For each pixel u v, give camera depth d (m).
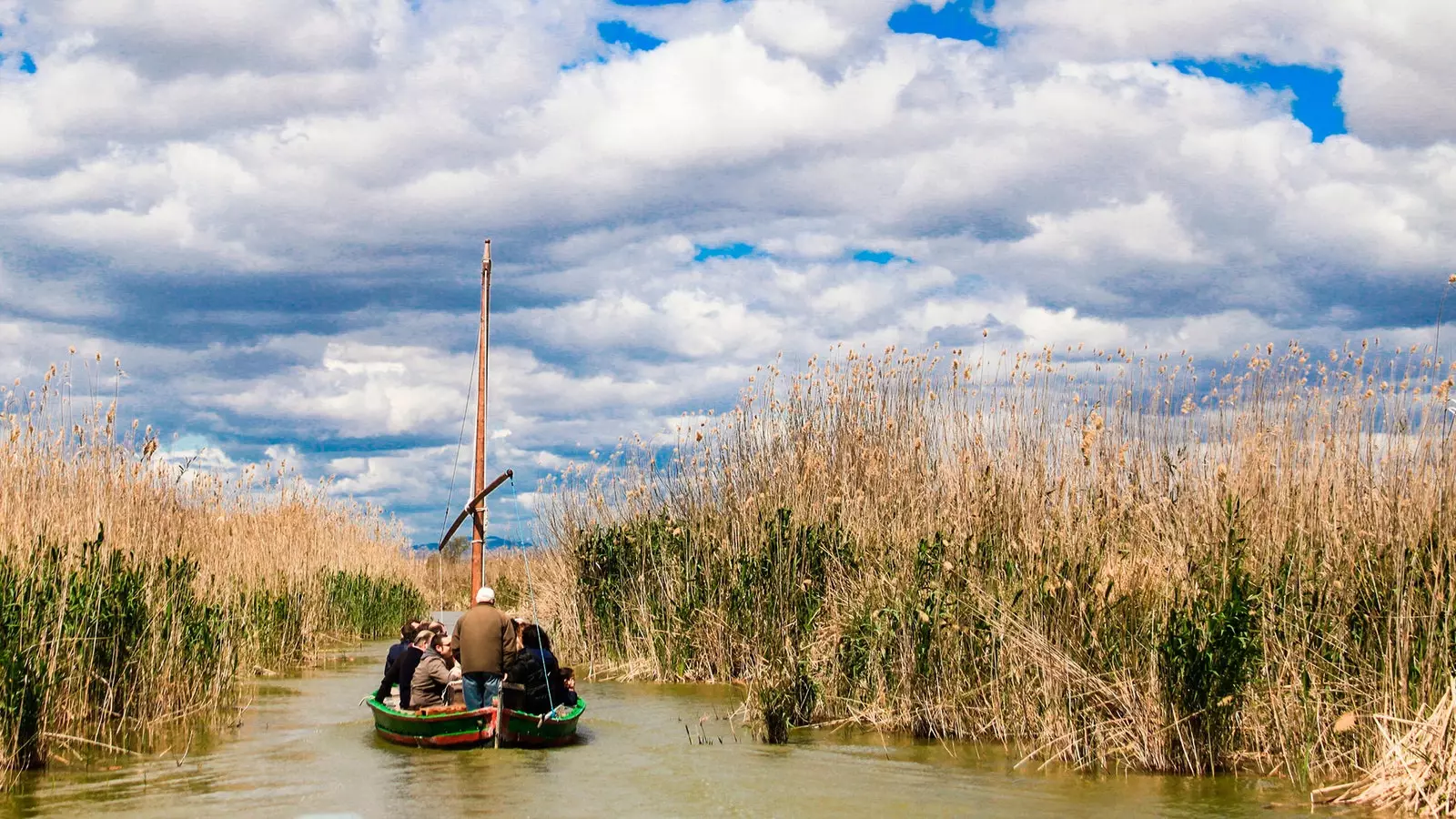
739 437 23.11
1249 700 12.79
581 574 24.42
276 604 25.42
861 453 21.30
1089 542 14.73
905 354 21.17
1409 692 11.55
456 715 14.38
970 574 15.43
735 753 14.11
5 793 11.98
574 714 15.25
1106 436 16.42
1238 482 14.77
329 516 33.44
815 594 19.69
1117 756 12.84
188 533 20.17
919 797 11.61
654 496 24.58
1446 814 10.18
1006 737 14.27
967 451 17.23
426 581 49.38
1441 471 12.55
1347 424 13.93
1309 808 10.77
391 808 11.38
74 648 14.52
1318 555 13.37
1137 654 13.21
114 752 14.29
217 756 14.12
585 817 10.99
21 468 16.30
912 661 15.37
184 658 17.20
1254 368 15.48
